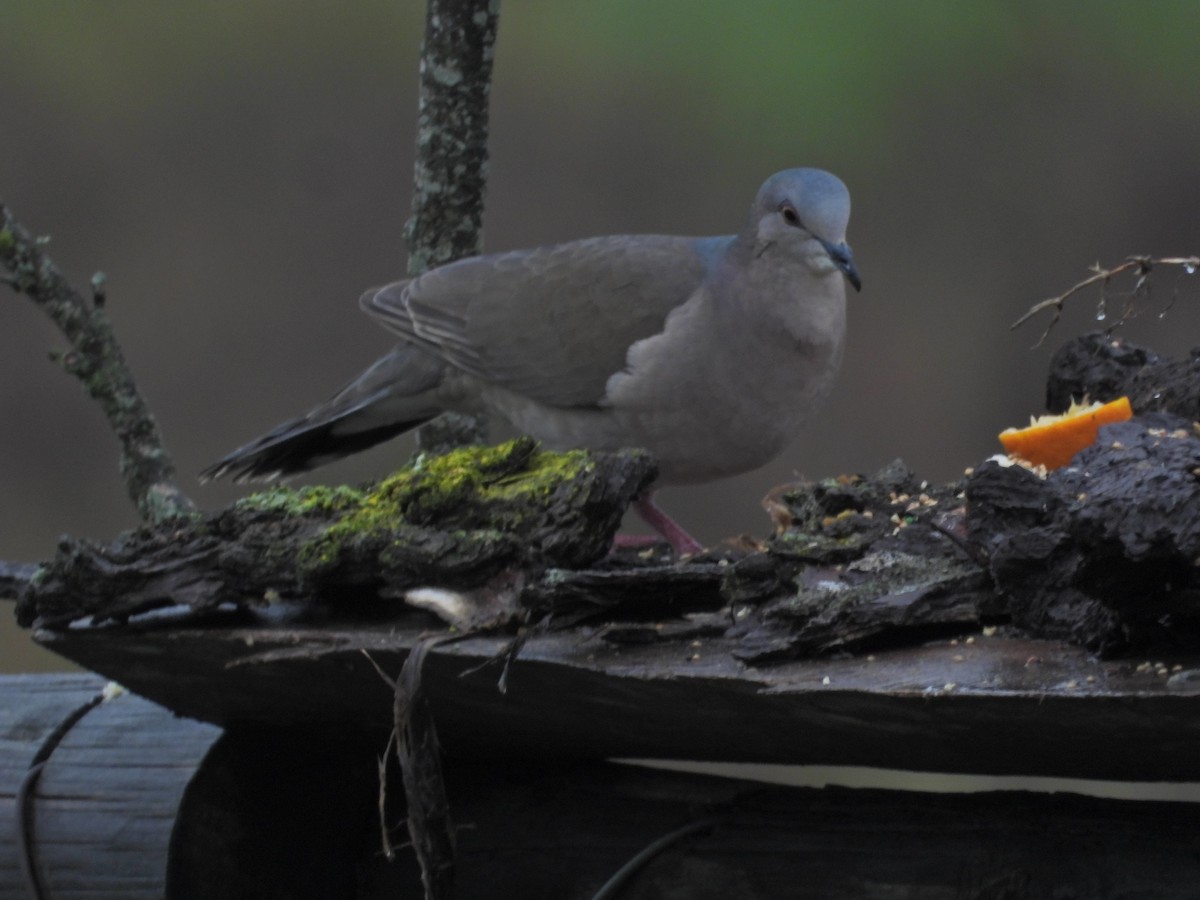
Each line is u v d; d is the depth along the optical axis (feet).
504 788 22.52
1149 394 22.22
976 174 84.02
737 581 18.62
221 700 21.33
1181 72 82.58
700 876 20.57
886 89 83.56
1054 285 83.30
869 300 83.66
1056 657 16.66
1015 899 18.97
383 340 86.38
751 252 31.83
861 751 18.62
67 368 29.94
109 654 20.59
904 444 82.58
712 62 84.89
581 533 18.81
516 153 85.76
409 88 87.61
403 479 19.85
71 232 86.12
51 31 86.58
